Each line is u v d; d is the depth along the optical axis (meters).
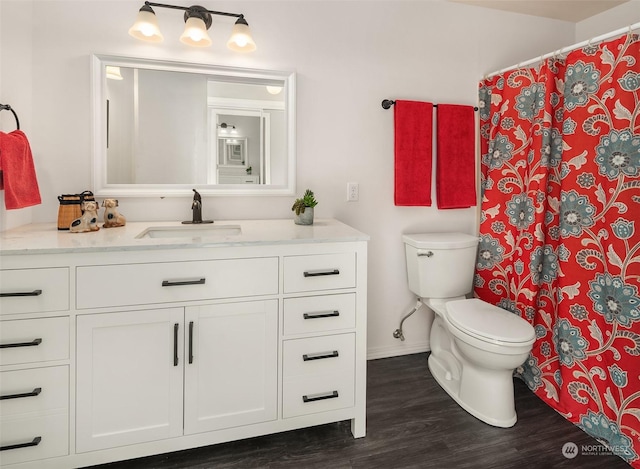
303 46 2.07
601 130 1.67
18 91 1.61
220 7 1.92
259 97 2.01
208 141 1.95
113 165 1.83
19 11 1.61
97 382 1.31
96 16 1.77
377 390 2.01
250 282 1.44
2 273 1.20
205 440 1.44
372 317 2.34
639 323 1.53
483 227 2.31
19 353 1.24
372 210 2.27
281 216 2.10
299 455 1.52
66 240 1.36
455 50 2.36
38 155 1.73
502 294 2.21
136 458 1.48
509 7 2.39
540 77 1.96
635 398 1.54
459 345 1.81
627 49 1.57
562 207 1.84
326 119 2.14
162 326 1.36
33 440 1.26
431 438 1.62
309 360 1.53
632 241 1.56
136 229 1.65
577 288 1.77
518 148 2.12
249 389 1.48
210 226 1.84
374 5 2.18
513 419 1.72
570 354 1.80
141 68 1.84
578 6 2.37
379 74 2.22
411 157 2.23
